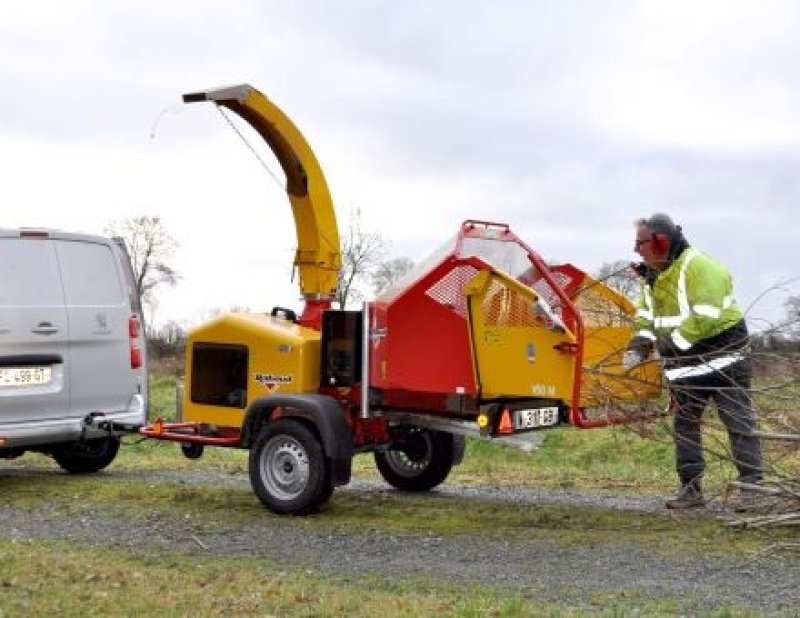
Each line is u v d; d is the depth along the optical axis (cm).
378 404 828
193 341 888
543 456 1382
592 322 852
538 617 529
